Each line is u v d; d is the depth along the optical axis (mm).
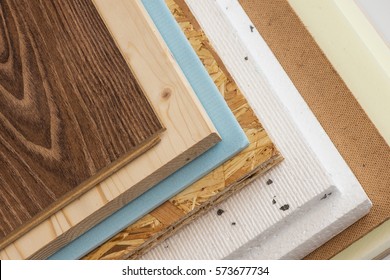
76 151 537
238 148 553
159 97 541
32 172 542
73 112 545
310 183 576
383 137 631
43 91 554
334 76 655
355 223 618
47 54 561
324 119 650
